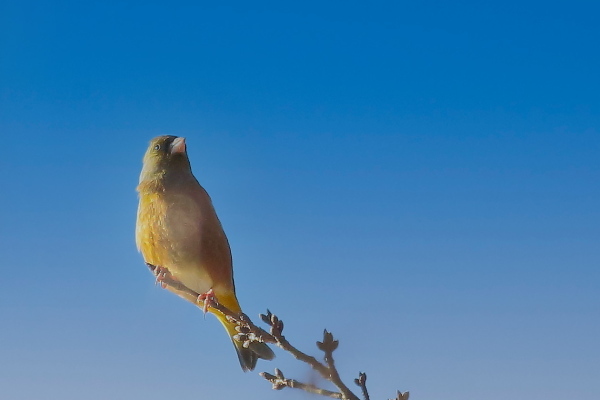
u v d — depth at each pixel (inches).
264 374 213.6
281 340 219.6
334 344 208.4
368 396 206.5
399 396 207.3
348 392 203.9
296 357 214.1
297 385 209.0
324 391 207.0
